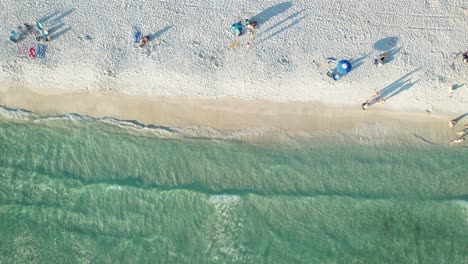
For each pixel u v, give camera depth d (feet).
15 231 50.62
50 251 50.26
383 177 50.06
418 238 49.21
